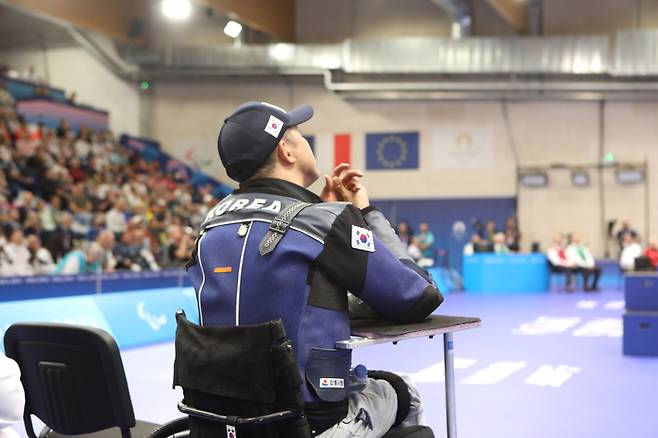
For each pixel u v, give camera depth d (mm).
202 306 1853
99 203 13789
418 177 18422
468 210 18125
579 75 17469
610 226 17297
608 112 17531
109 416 1974
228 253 1820
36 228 11109
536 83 17500
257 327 1681
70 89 19234
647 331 7090
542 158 17875
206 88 19500
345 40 18297
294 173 1977
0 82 14906
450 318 2010
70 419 2051
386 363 6719
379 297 1812
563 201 17719
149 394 5480
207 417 1769
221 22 19188
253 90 19328
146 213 14508
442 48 17250
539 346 7781
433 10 18531
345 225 1765
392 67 17438
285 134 1964
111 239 10102
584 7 17750
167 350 7754
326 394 1716
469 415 4742
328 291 1749
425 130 18391
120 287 8867
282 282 1727
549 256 16234
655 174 17234
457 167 18250
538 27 17984
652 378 5984
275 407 1685
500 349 7609
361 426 1815
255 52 18297
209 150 19375
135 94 19578
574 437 4195
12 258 9656
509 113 18047
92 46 18797
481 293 16234
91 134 16484
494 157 18078
